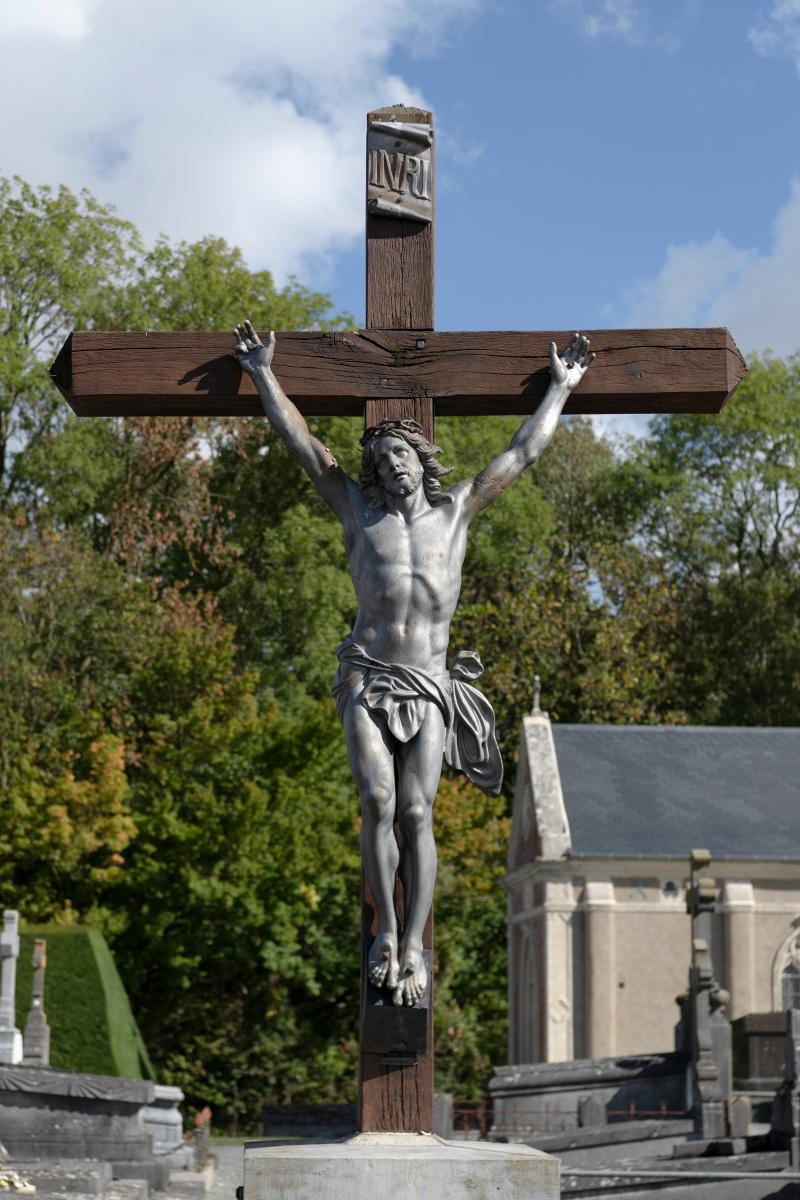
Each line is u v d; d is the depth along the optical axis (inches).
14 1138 829.8
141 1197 736.3
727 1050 923.4
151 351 328.5
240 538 2313.0
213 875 1657.2
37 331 2187.5
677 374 329.4
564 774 1921.8
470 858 1916.8
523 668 2426.2
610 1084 1003.9
